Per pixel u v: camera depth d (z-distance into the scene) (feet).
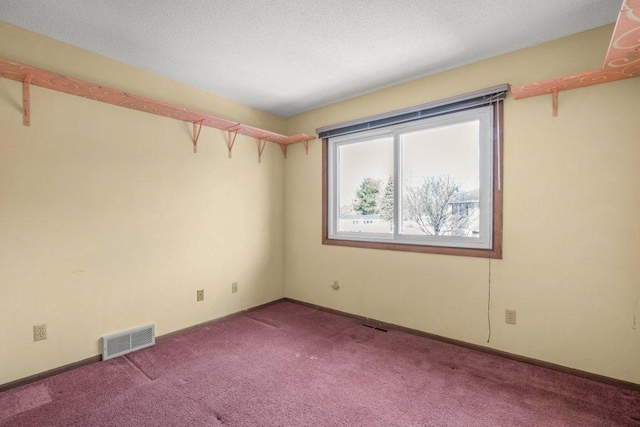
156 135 8.86
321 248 11.69
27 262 6.70
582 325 6.88
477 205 8.53
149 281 8.71
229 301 10.82
